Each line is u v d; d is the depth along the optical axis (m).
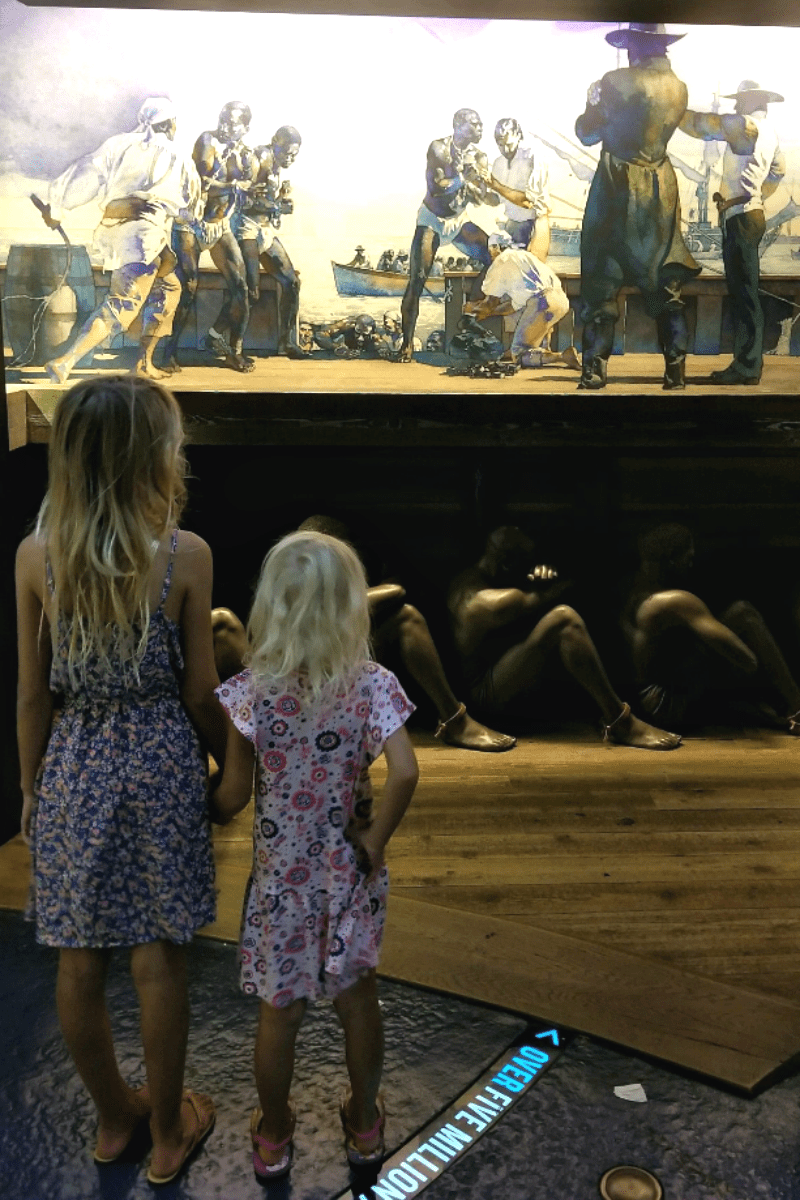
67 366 4.16
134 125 3.98
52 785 2.00
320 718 1.99
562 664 4.66
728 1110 2.34
